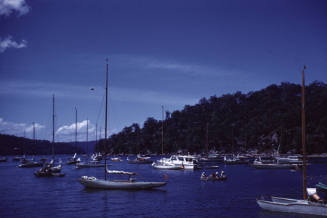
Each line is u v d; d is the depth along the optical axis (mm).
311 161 150500
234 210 35531
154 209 36031
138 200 41250
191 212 34625
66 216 33031
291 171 92188
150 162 141625
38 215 33688
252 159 164625
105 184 49781
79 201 40906
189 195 45281
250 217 32281
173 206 37656
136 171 91250
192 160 95500
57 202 40469
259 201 34781
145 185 48750
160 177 72625
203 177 65250
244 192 48625
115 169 99438
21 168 112312
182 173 84375
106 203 39375
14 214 34188
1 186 57469
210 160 142750
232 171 92250
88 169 103375
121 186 49031
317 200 31828
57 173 76438
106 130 50844
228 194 46594
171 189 51375
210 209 36062
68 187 54906
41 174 75438
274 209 33812
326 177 72562
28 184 60344
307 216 31484
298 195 46000
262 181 64000
